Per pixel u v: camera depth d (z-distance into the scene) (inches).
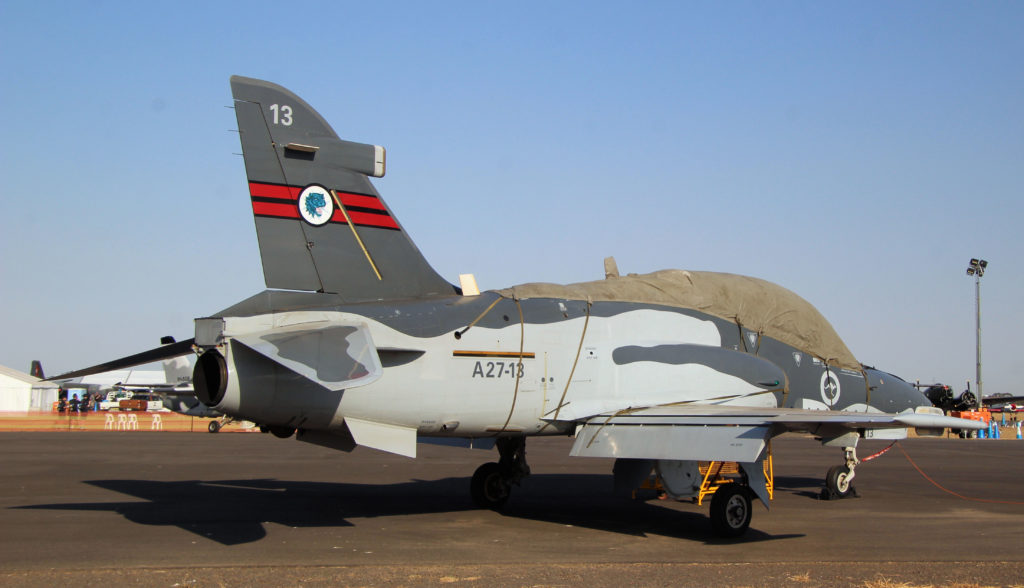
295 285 358.6
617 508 452.1
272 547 309.9
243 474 607.2
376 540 331.6
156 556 288.5
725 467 476.4
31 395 1904.5
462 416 372.2
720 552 317.4
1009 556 309.9
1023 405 2225.6
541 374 392.5
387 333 356.5
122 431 1330.0
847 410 510.3
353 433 347.3
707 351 437.4
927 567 284.7
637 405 410.9
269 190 359.6
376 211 387.9
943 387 698.8
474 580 255.4
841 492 503.8
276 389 327.3
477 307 390.3
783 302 494.0
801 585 253.1
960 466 770.2
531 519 404.8
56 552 294.8
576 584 251.4
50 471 619.2
